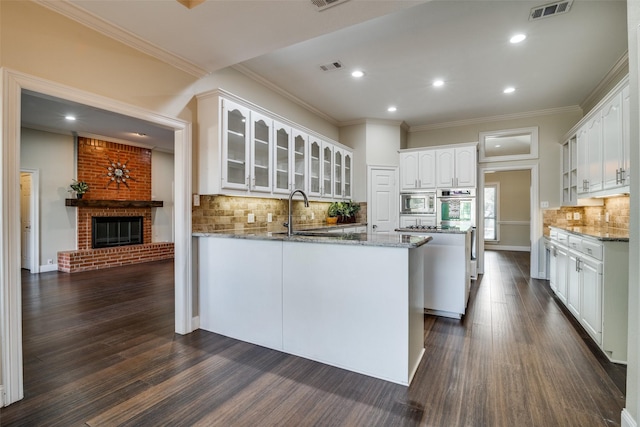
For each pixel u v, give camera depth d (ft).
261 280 8.79
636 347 5.08
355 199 18.63
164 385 6.79
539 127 17.16
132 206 22.21
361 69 12.02
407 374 6.81
